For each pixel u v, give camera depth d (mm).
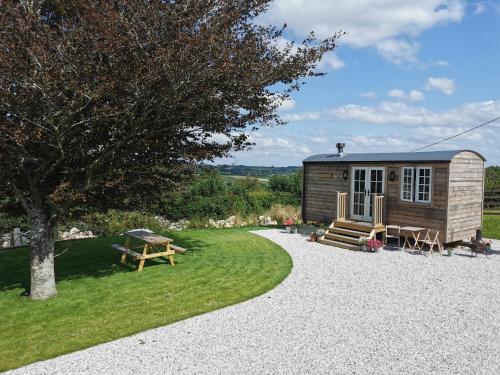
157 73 6738
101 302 7660
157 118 7844
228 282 8984
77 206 9273
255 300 7801
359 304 7586
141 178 8953
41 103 6410
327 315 7004
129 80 6859
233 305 7520
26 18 6203
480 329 6434
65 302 7684
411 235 12875
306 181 17094
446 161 11969
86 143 7938
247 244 13656
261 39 8305
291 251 12602
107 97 7098
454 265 10797
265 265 10594
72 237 16531
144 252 10125
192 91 7613
